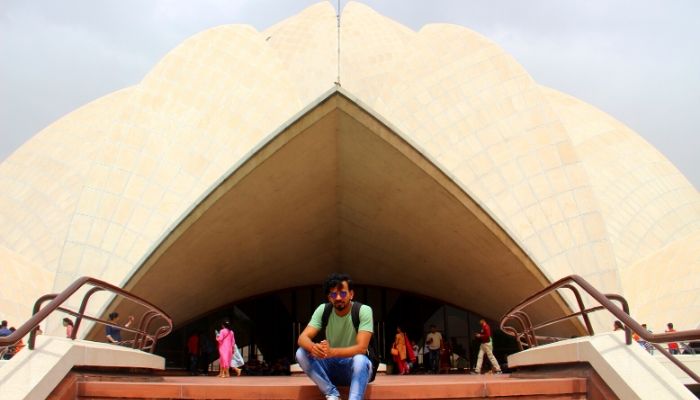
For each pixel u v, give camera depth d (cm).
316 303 2456
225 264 1902
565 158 2023
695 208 2553
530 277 1686
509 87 2189
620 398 532
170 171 2012
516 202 1997
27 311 1750
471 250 1789
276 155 1475
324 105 1386
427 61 2341
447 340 2392
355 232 2055
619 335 593
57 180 2398
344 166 1625
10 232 2286
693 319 1697
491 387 582
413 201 1689
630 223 2400
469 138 2136
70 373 595
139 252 1839
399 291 2492
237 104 2208
